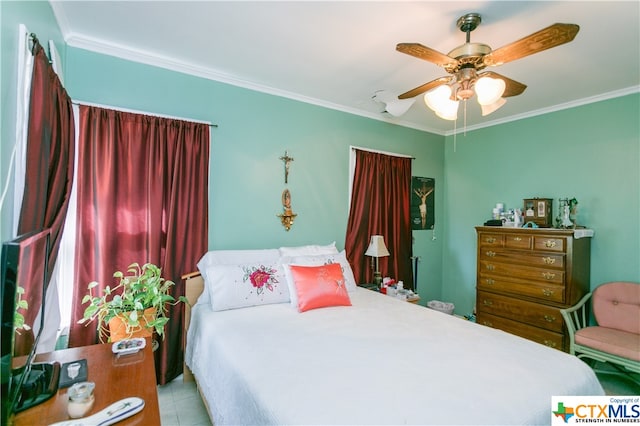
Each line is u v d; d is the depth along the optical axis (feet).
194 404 6.86
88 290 6.73
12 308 2.55
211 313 6.89
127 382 3.88
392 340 5.49
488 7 5.60
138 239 7.29
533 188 11.19
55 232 5.16
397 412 3.49
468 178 13.25
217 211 8.58
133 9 5.84
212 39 6.87
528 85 8.87
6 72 3.36
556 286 9.25
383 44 6.98
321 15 5.95
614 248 9.35
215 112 8.55
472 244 13.07
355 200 11.10
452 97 5.99
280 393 3.86
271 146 9.48
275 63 7.93
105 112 6.99
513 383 4.12
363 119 11.53
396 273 12.13
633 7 5.50
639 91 8.87
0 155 3.24
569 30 4.23
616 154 9.31
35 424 3.04
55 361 4.18
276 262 8.46
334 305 7.47
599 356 7.89
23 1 3.93
